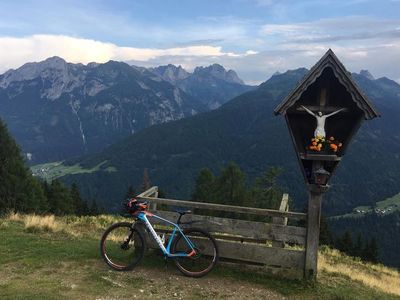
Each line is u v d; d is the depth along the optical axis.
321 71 5.55
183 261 6.04
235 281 5.79
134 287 5.40
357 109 5.82
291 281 5.87
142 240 5.96
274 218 6.17
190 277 5.82
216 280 5.78
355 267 11.38
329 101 5.93
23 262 6.12
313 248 5.84
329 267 8.27
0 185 27.41
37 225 8.70
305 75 5.58
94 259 6.32
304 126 6.13
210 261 6.06
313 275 5.86
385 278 10.47
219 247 6.09
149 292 5.29
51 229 8.66
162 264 6.14
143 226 6.21
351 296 5.73
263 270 6.02
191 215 6.24
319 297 5.55
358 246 39.19
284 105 5.70
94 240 7.93
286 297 5.48
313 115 5.84
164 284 5.55
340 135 6.14
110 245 7.16
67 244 7.27
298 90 5.62
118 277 5.68
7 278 5.53
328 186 5.65
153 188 7.08
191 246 5.90
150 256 6.33
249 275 5.95
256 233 6.02
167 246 5.91
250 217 29.16
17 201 27.89
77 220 11.88
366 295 6.15
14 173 28.30
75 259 6.31
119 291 5.25
